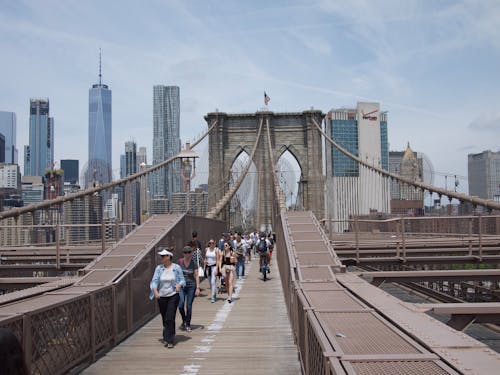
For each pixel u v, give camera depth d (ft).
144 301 38.65
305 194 187.62
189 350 29.81
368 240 68.33
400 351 14.73
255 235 122.83
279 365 26.37
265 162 190.08
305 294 26.73
